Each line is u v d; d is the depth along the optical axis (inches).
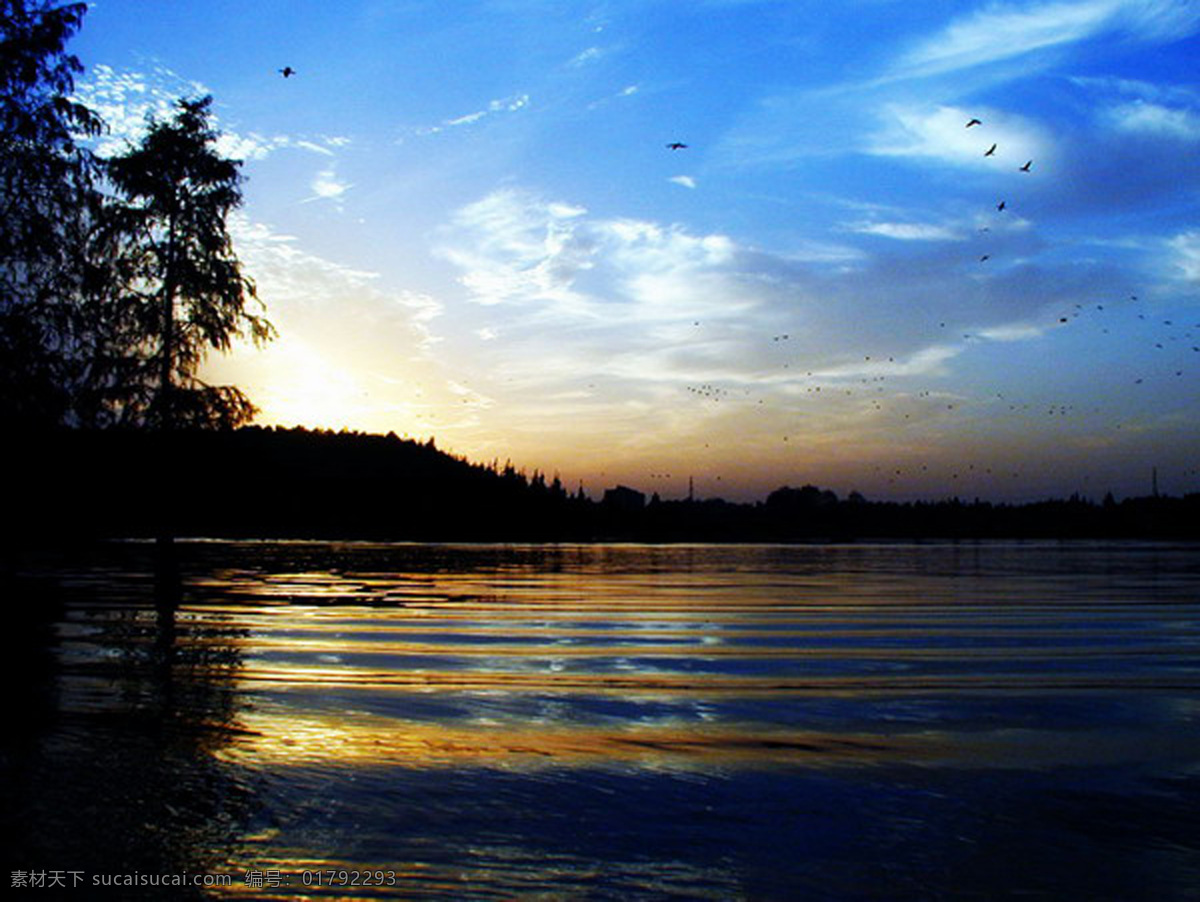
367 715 262.1
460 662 350.0
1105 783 210.2
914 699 296.0
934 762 225.3
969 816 187.5
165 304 903.7
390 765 215.5
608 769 215.9
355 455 3408.0
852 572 964.0
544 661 357.1
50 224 692.1
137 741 228.1
